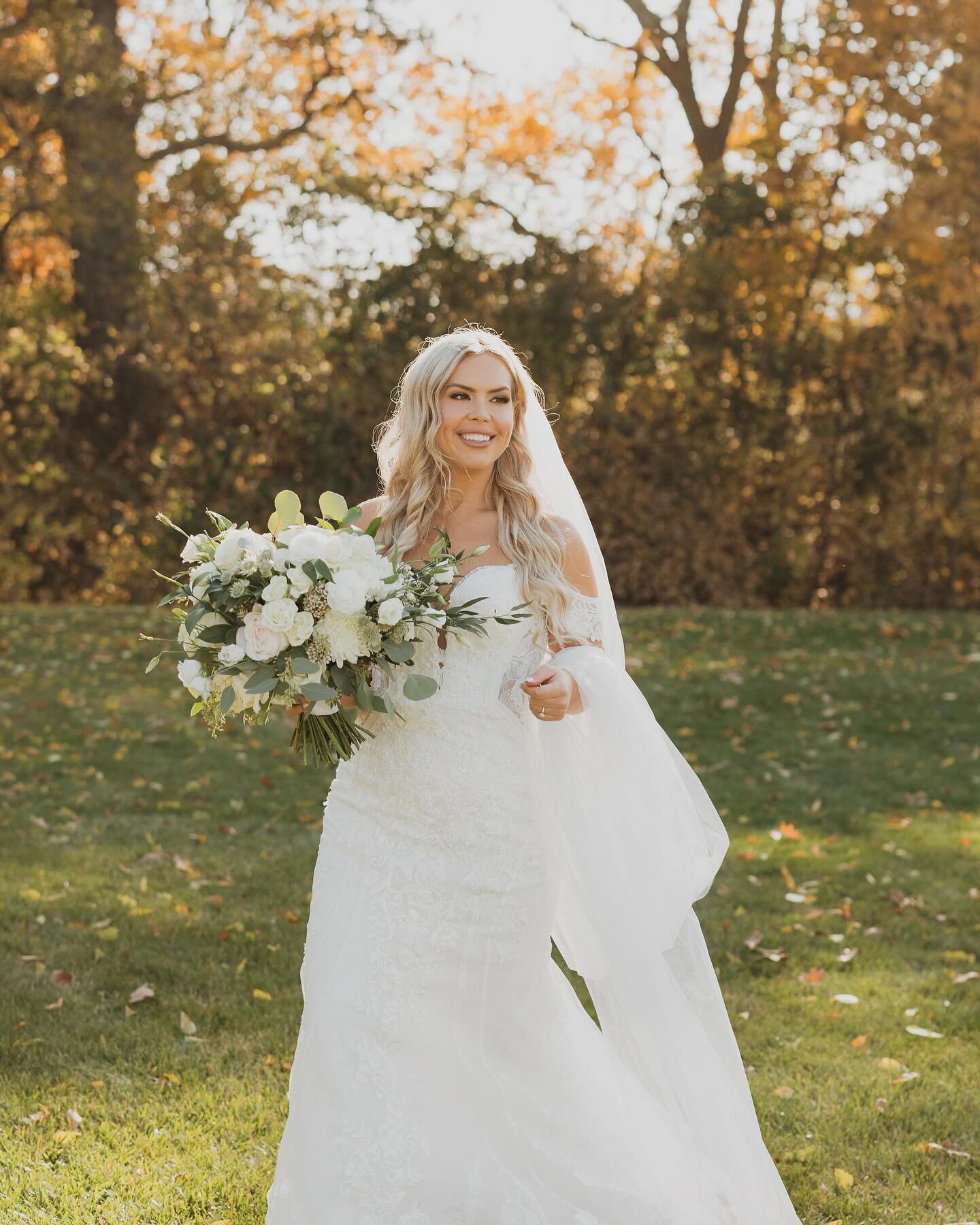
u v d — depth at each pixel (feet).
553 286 54.75
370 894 9.41
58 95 53.36
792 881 20.11
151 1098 12.47
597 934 10.07
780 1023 14.94
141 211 55.06
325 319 56.18
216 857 20.51
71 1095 12.45
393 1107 8.90
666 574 56.70
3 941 16.34
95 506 55.83
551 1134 9.71
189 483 55.47
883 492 58.59
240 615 9.17
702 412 57.06
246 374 55.16
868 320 59.98
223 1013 14.53
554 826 9.93
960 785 27.02
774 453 58.13
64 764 25.93
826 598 59.98
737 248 57.31
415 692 8.99
